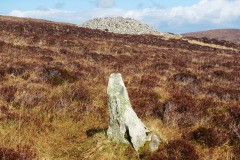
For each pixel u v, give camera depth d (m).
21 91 6.28
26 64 9.69
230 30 101.56
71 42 20.17
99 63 13.03
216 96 7.95
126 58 15.99
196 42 40.25
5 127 4.23
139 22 58.09
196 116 5.59
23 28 26.59
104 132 4.29
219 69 15.02
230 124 5.02
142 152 3.60
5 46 13.64
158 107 6.10
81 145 4.02
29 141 3.94
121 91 3.88
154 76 10.75
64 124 4.77
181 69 13.65
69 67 10.66
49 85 7.29
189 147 3.72
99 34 32.03
